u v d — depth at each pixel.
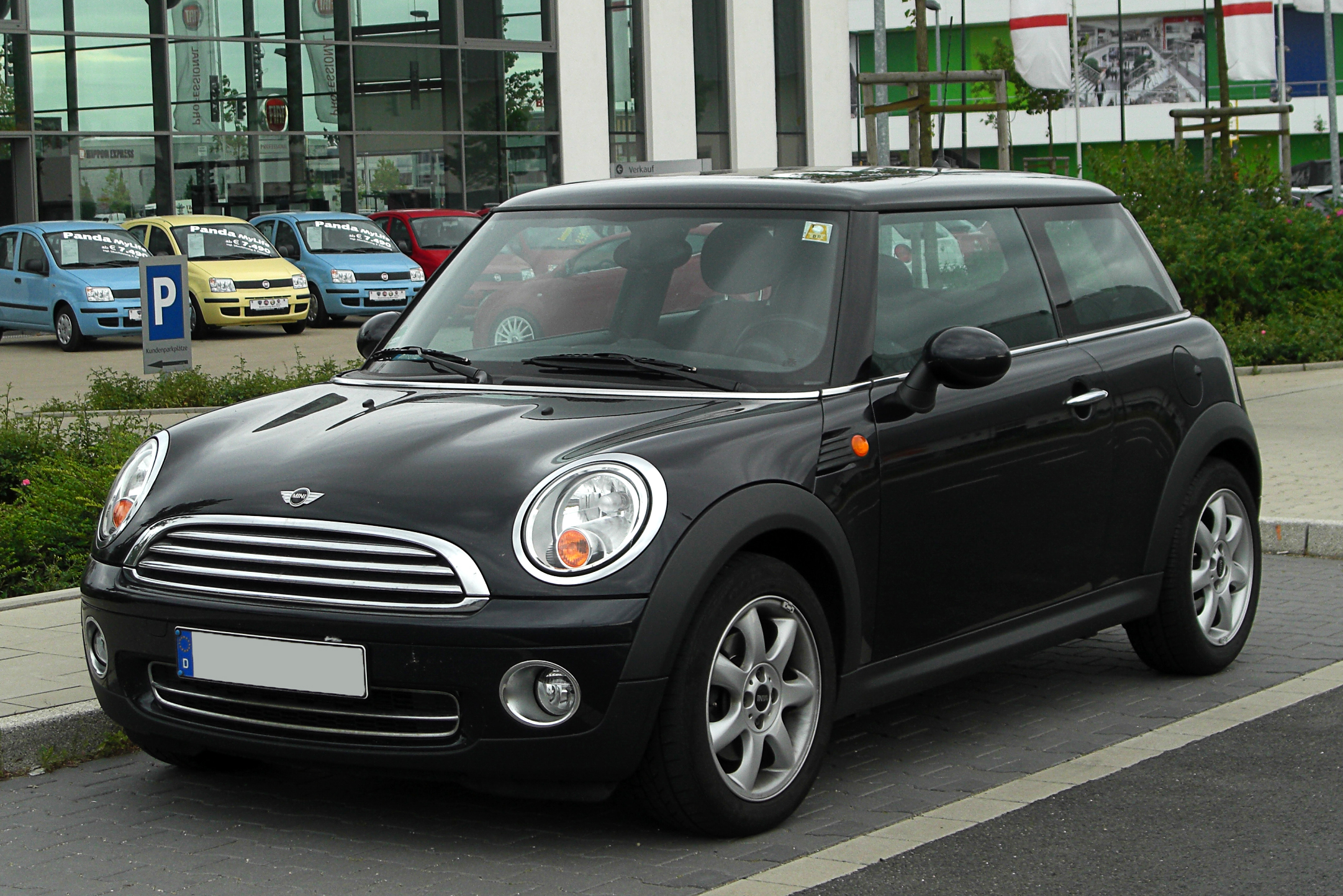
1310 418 14.38
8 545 9.41
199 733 4.98
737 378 5.38
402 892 4.61
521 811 5.33
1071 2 59.31
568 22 40.47
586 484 4.70
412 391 5.68
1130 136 78.06
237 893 4.64
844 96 46.47
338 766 4.82
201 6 34.84
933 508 5.55
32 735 5.92
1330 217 22.23
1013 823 5.11
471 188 39.41
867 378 5.46
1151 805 5.27
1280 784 5.47
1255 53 26.44
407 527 4.66
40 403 18.22
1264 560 9.66
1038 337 6.23
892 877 4.64
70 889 4.71
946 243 6.04
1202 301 21.17
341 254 30.58
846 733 6.26
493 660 4.52
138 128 34.25
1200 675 7.04
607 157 41.53
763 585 4.93
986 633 5.89
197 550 4.91
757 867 4.76
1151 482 6.61
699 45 43.69
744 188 5.96
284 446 5.19
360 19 37.22
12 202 32.97
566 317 5.80
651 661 4.59
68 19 33.22
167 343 17.55
